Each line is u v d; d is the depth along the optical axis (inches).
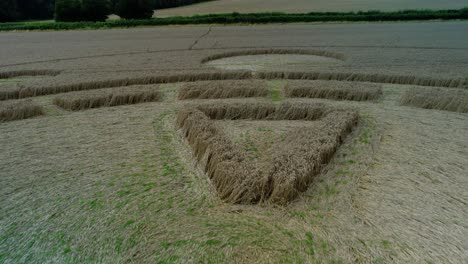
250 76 475.2
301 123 297.3
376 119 298.4
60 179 200.7
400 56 581.9
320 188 185.8
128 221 159.5
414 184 188.9
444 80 402.0
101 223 158.7
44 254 140.7
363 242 143.6
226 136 248.7
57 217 164.2
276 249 139.6
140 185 192.4
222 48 732.7
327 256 135.6
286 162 191.8
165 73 472.7
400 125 281.9
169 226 155.3
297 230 151.6
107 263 134.7
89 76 459.5
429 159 218.2
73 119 312.7
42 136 270.2
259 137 262.2
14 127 292.2
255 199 175.3
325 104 314.0
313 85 385.4
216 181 190.5
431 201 172.4
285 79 471.2
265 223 157.0
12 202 177.5
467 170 202.8
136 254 138.9
